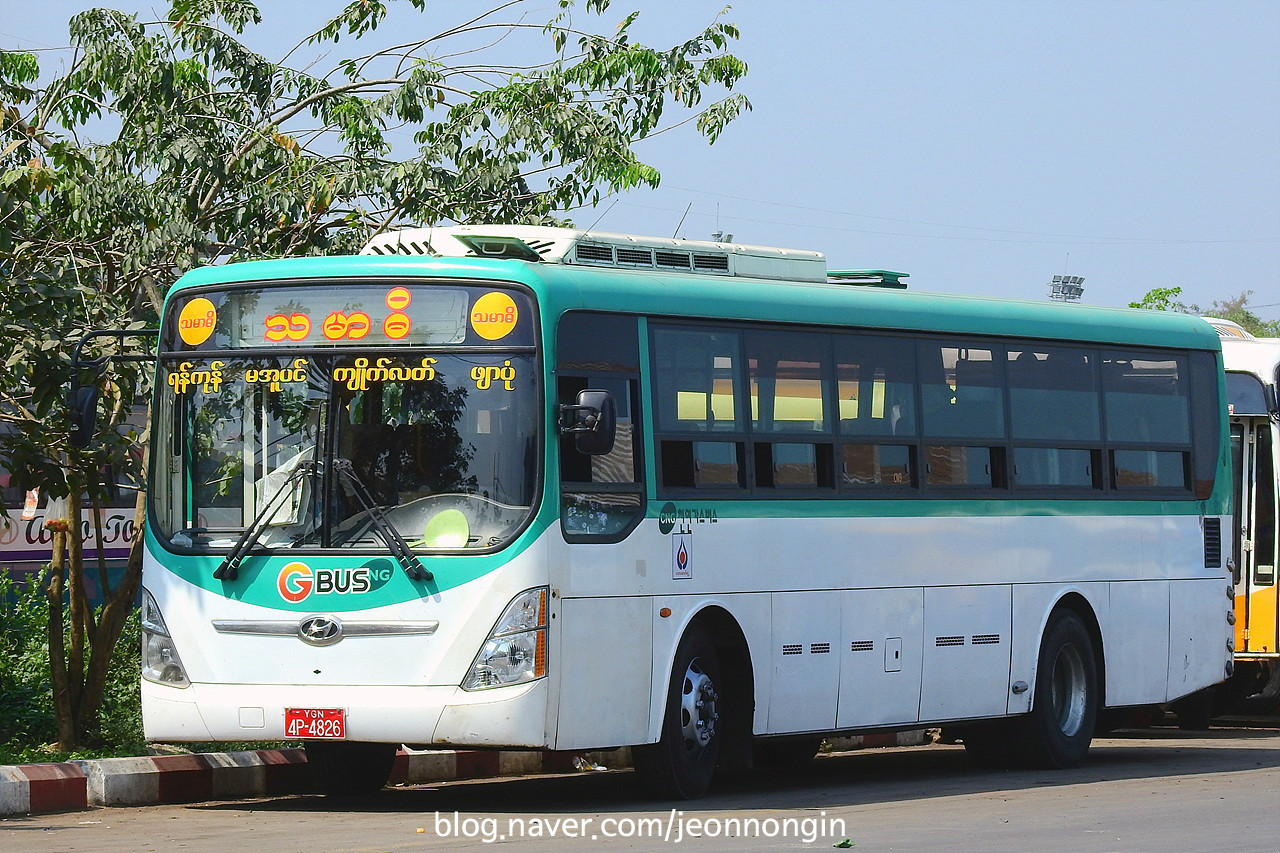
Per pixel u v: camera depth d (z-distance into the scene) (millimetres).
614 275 17766
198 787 18281
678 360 18109
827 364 19703
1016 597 21672
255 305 17359
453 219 25516
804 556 19125
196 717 16875
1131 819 16703
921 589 20469
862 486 19891
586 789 19672
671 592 17672
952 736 28031
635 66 25891
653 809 17203
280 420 17094
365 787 19172
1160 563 23688
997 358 21719
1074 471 22578
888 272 22062
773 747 23625
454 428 16703
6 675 22500
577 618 16688
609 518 17125
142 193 23547
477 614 16281
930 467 20719
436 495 16609
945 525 20797
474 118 25250
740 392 18703
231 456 17203
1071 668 22609
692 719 18125
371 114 25141
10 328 19391
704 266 19859
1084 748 22719
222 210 24891
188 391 17453
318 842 14523
